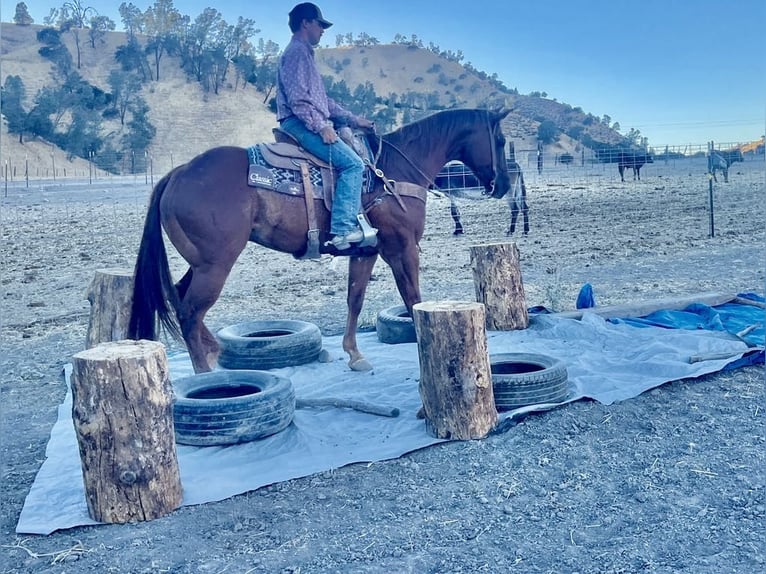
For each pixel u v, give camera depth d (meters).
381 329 7.69
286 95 5.59
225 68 89.31
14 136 65.00
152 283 5.32
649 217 19.33
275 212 5.46
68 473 4.55
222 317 9.31
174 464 4.03
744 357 6.20
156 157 68.81
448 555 3.46
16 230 19.53
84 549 3.61
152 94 84.12
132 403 3.82
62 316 9.64
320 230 5.68
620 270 11.77
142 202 28.52
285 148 5.56
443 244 15.60
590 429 4.98
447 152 6.53
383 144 6.18
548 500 4.00
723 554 3.37
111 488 3.85
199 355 5.45
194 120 78.06
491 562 3.39
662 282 10.55
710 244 14.30
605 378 5.91
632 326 7.62
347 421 5.34
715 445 4.64
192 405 4.87
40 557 3.56
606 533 3.63
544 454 4.59
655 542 3.51
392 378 6.31
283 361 6.70
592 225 18.00
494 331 7.88
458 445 4.79
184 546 3.63
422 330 4.84
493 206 24.25
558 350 6.94
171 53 93.12
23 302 10.70
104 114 78.56
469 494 4.11
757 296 8.71
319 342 7.02
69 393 6.38
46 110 69.75
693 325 7.61
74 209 25.84
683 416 5.15
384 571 3.34
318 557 3.49
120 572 3.40
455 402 4.82
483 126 6.62
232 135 75.50
